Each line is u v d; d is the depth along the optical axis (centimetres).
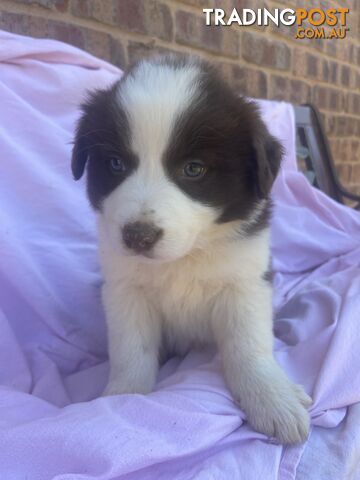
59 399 26
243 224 25
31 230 34
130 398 22
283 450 22
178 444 20
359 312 30
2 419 21
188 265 26
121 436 19
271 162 24
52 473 18
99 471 18
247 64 62
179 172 22
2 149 34
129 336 27
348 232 51
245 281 26
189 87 23
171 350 31
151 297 27
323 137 65
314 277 44
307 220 49
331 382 25
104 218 24
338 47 80
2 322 27
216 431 21
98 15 45
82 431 19
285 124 53
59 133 37
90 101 26
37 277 31
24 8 40
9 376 27
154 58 27
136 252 21
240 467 20
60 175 37
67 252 34
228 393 24
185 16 53
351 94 86
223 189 23
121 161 23
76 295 32
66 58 40
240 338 26
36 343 30
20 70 37
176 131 21
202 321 28
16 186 34
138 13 48
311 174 62
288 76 69
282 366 27
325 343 27
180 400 22
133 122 22
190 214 22
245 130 24
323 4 75
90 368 29
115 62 47
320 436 23
